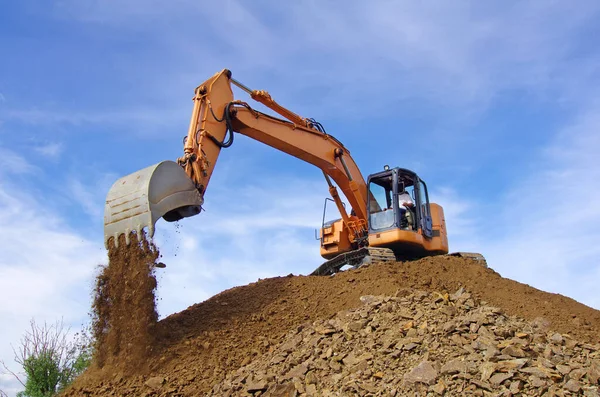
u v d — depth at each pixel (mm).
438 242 13938
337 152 13320
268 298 11445
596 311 11508
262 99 12188
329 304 10797
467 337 8023
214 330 10164
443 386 6863
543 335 8523
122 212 9414
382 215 13414
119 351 9445
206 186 10539
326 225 14570
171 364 9234
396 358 7824
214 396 8172
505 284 11875
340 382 7594
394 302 9570
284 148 12523
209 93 10961
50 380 13148
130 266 9469
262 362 8859
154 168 9516
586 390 6715
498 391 6711
